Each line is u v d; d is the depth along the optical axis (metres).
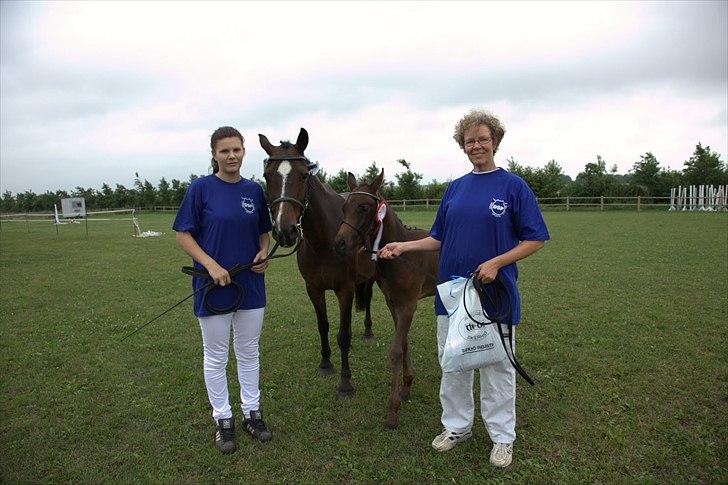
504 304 2.66
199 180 2.94
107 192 51.69
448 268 2.82
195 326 5.82
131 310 6.64
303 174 3.38
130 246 14.44
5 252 13.08
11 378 4.24
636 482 2.65
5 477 2.80
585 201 30.67
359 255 3.87
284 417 3.53
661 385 3.87
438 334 3.03
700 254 9.98
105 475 2.82
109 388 4.03
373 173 32.12
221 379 3.10
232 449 3.05
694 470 2.76
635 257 9.90
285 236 3.16
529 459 2.91
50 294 7.66
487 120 2.62
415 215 25.77
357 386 4.08
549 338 5.12
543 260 9.82
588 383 3.96
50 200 52.25
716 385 3.85
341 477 2.80
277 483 2.75
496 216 2.62
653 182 32.47
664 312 5.91
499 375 2.75
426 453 3.02
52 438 3.23
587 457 2.92
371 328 5.66
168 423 3.44
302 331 5.68
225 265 2.95
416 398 3.83
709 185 29.45
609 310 6.09
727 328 5.24
